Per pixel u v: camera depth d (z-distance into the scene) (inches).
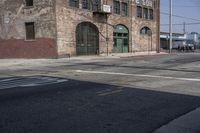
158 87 410.0
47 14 1182.3
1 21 1300.4
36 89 394.9
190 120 249.3
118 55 1406.3
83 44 1327.5
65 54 1224.2
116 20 1534.2
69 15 1241.4
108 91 378.3
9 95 352.8
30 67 807.1
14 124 235.5
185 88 402.0
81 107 291.4
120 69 685.3
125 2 1609.3
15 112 272.1
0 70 733.9
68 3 1237.7
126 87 409.4
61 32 1202.0
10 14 1274.6
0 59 1200.8
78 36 1296.8
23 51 1250.0
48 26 1182.9
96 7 1391.5
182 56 1347.2
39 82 464.8
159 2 1899.6
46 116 258.5
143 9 1770.4
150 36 1833.2
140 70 656.4
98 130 221.5
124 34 1614.2
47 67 787.4
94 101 318.3
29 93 365.4
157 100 324.8
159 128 227.8
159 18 1903.3
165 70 653.3
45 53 1196.5
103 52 1441.9
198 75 553.3
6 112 272.2
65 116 258.8
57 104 304.0
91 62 962.1
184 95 352.8
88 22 1346.0
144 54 1567.4
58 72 625.6
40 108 287.1
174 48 2800.2
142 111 277.7
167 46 2938.0
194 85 428.5
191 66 756.0
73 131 218.8
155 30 1881.2
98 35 1408.7
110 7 1449.3
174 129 225.0
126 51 1635.1
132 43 1665.8
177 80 482.9
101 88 401.7
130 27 1647.4
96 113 269.4
